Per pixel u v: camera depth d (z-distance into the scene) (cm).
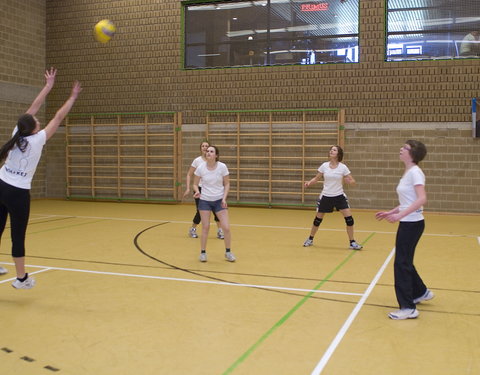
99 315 394
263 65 1272
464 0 1133
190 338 343
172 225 928
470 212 1130
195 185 608
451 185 1140
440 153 1144
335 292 466
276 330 359
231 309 411
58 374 283
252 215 1112
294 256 640
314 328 364
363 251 677
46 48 1458
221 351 319
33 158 411
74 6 1426
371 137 1190
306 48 1241
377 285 492
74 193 1462
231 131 1301
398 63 1164
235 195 1305
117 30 1389
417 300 423
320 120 1227
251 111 1277
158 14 1349
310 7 1235
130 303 427
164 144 1359
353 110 1201
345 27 1209
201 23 1324
